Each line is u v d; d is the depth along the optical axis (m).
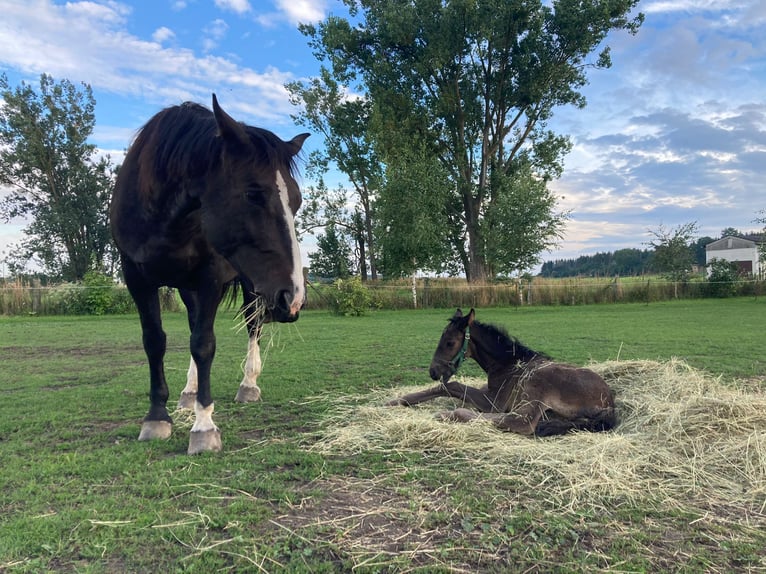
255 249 3.21
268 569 2.19
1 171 34.91
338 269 39.00
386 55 30.05
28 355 8.95
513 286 23.17
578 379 4.27
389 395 5.52
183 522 2.59
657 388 4.79
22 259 35.50
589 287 24.00
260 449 3.79
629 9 26.69
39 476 3.24
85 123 36.12
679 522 2.70
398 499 2.93
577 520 2.70
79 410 4.98
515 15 26.47
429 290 22.45
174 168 3.42
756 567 2.27
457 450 3.74
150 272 3.90
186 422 4.54
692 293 25.44
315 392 5.80
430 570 2.20
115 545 2.37
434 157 28.05
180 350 9.52
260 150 3.19
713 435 3.83
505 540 2.46
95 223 36.19
